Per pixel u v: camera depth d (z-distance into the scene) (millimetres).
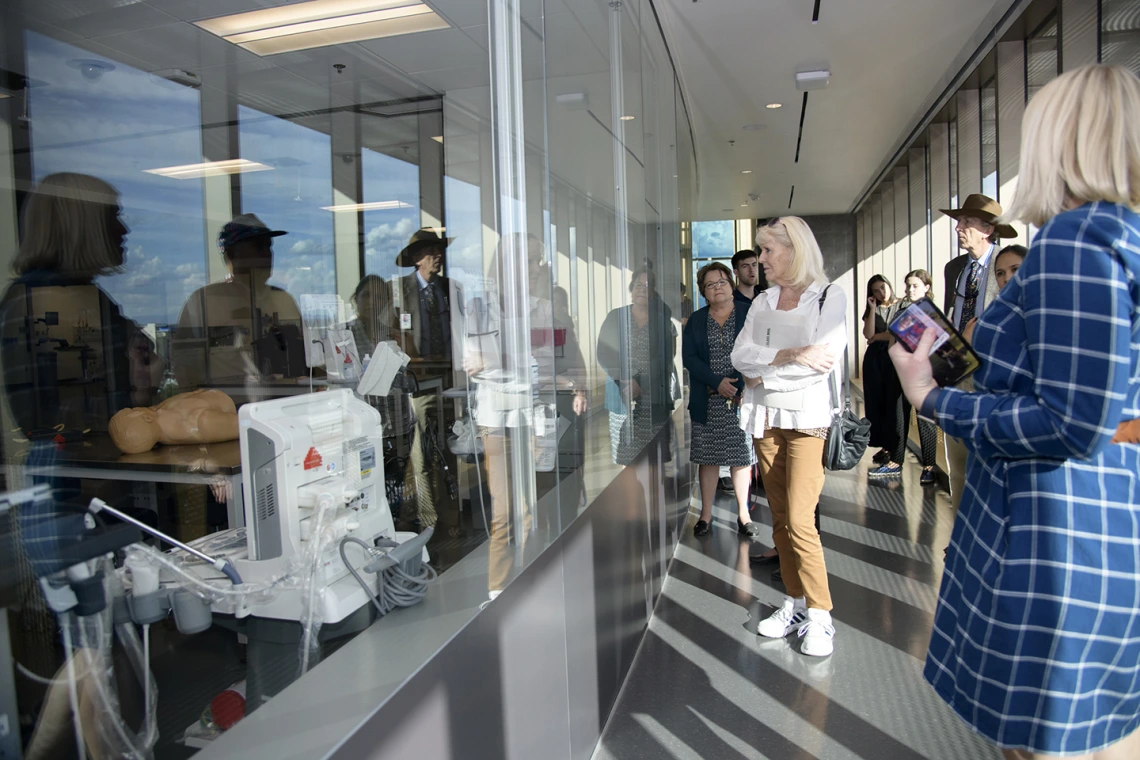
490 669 1276
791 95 6422
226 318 2016
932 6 4539
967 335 3660
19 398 1062
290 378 1670
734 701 2453
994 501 1188
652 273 3461
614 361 2529
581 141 2137
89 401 1248
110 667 888
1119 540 1090
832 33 4961
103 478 1273
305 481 1130
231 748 793
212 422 1471
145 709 858
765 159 9422
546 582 1637
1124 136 1086
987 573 1171
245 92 2465
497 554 1512
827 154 9141
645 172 3299
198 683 918
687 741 2213
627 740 2223
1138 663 1101
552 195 1863
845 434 2713
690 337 4238
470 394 1550
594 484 2209
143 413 1384
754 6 4484
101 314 1311
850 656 2762
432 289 1656
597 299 2289
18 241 1232
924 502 5000
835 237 14812
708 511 4441
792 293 2861
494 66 1561
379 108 2229
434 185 1948
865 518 4648
